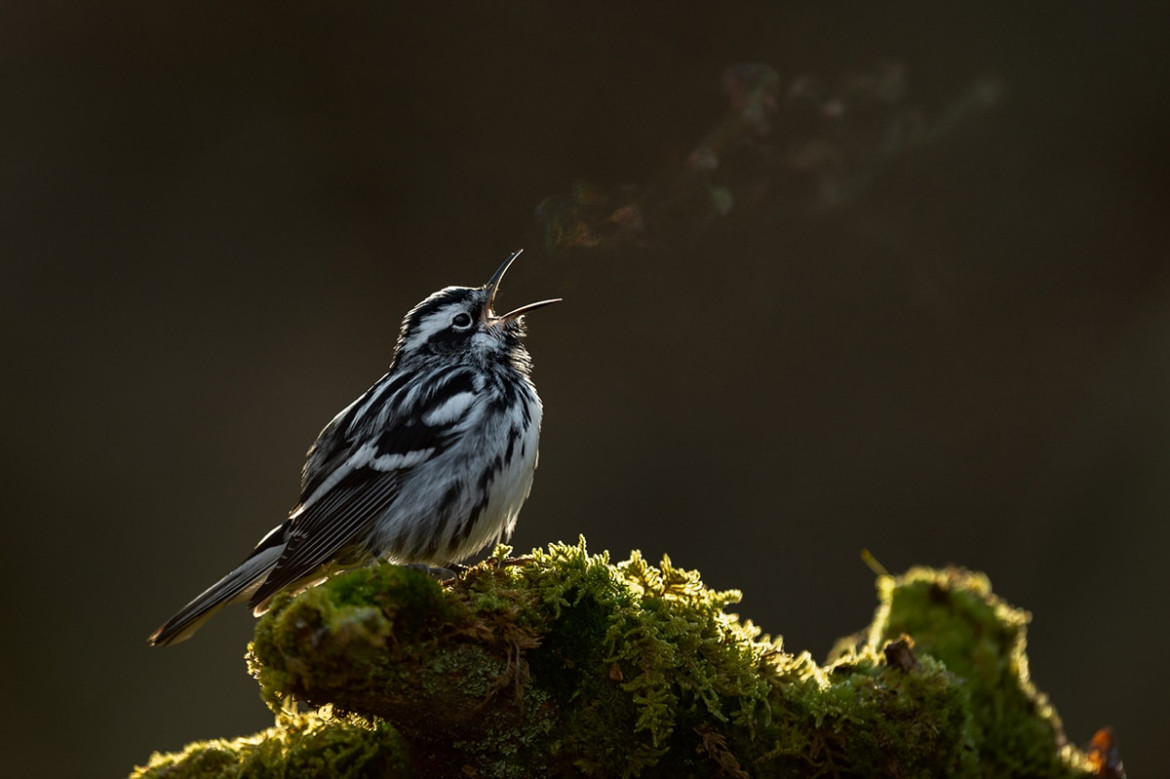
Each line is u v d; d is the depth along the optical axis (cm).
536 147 1748
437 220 1756
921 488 1644
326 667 432
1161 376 1645
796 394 1669
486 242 1745
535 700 470
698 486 1648
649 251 1636
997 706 638
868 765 492
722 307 1669
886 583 687
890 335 1698
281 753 519
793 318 1666
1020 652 664
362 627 424
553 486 1627
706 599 512
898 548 1625
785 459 1656
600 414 1647
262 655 441
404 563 659
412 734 473
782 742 489
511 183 1748
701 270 1662
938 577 680
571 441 1639
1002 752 633
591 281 1638
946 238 1717
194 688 1498
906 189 1711
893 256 1698
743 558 1616
